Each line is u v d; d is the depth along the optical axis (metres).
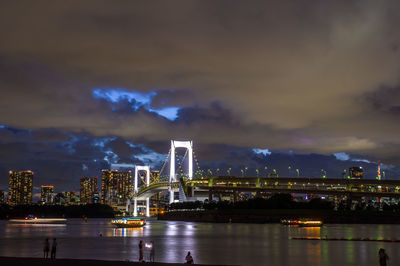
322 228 189.25
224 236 141.50
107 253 93.75
